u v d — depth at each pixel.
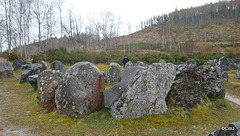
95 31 44.47
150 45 52.97
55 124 4.39
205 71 7.76
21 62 16.86
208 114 5.71
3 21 24.69
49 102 5.48
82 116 4.63
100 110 5.10
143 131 4.11
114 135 3.88
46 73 6.20
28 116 5.00
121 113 4.57
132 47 49.59
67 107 4.84
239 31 60.41
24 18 27.36
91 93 4.83
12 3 24.78
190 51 33.12
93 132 4.00
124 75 5.62
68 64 18.45
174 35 72.19
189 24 88.62
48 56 19.59
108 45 49.84
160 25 106.69
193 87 6.05
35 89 7.97
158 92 5.09
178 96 5.63
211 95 7.42
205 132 4.36
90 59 20.28
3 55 25.06
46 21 29.88
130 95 4.66
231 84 11.60
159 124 4.54
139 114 4.76
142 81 4.89
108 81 10.55
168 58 19.77
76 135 3.86
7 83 10.37
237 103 8.04
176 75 5.68
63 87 5.07
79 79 4.91
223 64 19.36
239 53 24.38
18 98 7.09
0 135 3.83
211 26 75.75
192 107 5.95
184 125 4.67
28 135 3.86
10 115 5.09
